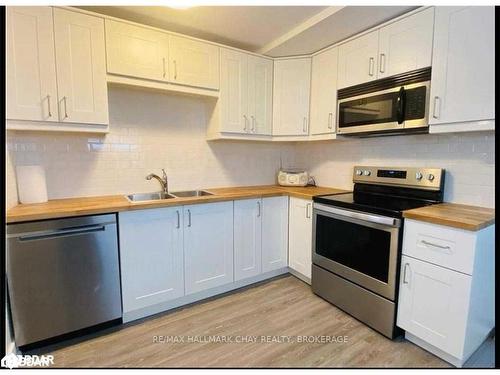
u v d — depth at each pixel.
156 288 2.03
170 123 2.57
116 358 1.63
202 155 2.77
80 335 1.81
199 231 2.20
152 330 1.89
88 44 1.87
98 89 1.93
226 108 2.51
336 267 2.14
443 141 2.03
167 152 2.58
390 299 1.77
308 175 3.07
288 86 2.75
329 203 2.17
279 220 2.65
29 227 1.56
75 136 2.17
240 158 3.01
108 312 1.86
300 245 2.56
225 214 2.32
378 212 1.80
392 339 1.78
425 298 1.62
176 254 2.10
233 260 2.40
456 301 1.48
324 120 2.58
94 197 2.21
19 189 1.85
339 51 2.40
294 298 2.33
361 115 2.23
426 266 1.60
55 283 1.67
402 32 1.92
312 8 1.98
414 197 2.16
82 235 1.72
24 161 1.96
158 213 1.99
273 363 1.59
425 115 1.83
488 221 1.47
